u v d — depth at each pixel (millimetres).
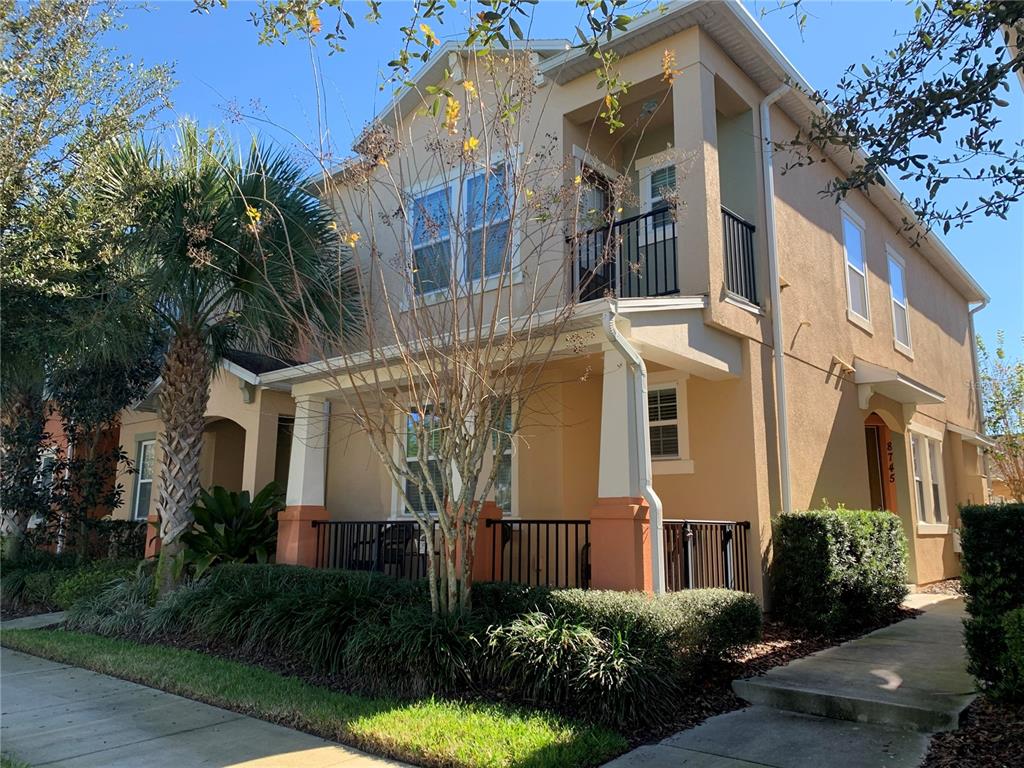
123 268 9570
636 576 6832
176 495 10102
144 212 9289
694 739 5246
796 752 4969
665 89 9562
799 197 11031
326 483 12289
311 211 9797
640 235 10312
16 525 12750
